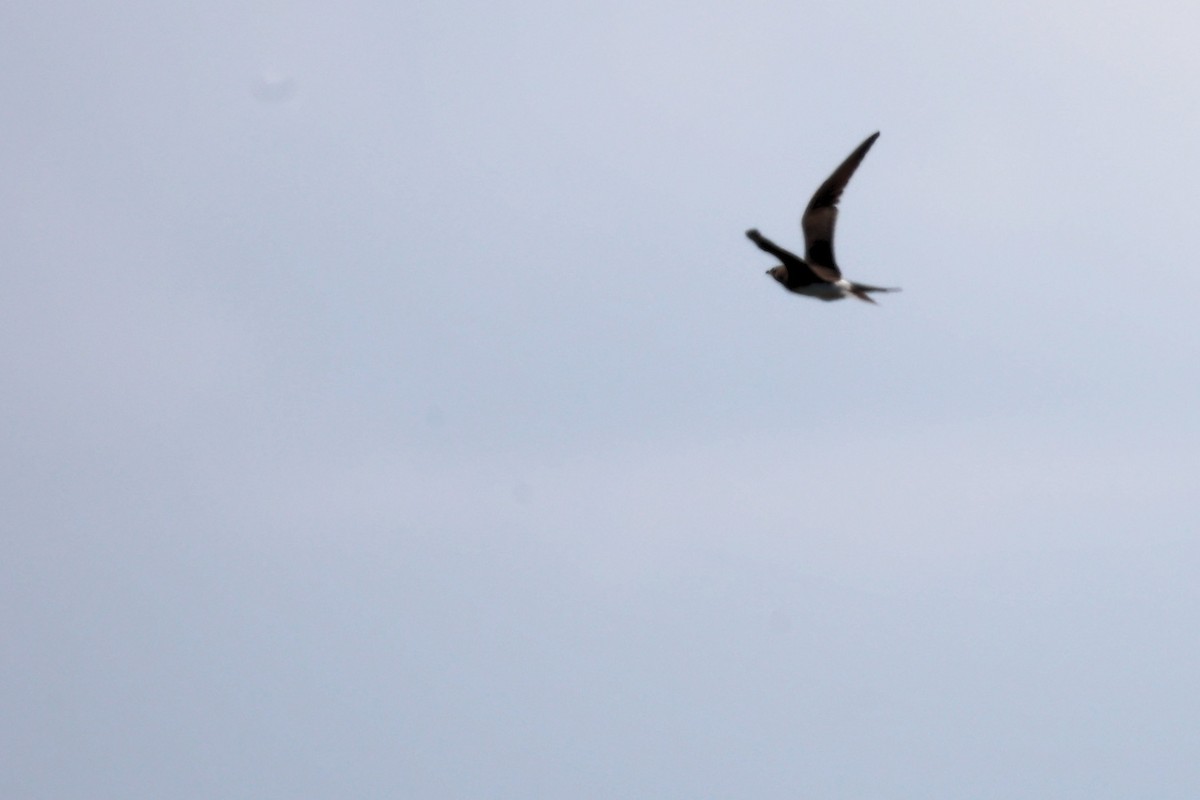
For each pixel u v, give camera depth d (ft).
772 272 94.84
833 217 94.63
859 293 92.99
